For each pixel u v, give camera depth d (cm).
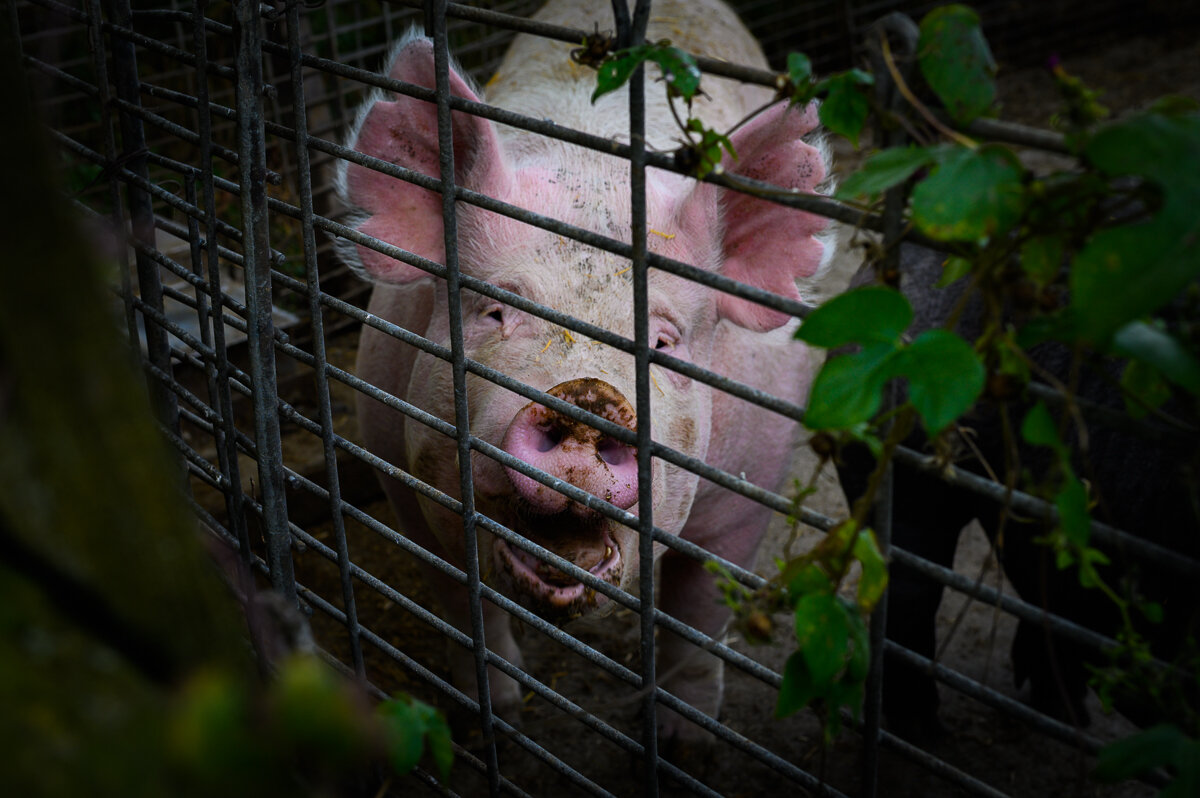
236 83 226
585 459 234
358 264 305
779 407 162
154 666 85
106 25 268
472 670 394
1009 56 965
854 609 151
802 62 149
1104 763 137
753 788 370
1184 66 913
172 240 578
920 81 142
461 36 781
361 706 91
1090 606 285
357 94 674
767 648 430
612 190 296
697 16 438
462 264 293
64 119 679
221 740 72
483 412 269
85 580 81
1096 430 274
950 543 351
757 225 298
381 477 373
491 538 286
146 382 306
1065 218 123
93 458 84
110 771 74
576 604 257
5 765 70
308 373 568
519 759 378
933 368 130
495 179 288
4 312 80
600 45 171
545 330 273
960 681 162
